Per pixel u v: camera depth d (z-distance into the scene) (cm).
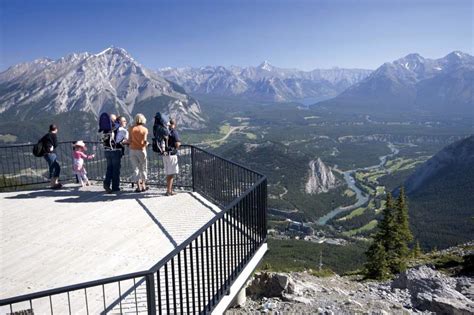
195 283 702
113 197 1225
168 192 1238
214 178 1129
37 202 1173
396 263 3091
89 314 585
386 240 3656
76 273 715
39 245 845
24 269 733
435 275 1758
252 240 821
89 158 1435
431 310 1288
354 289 1561
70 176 1603
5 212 1076
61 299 630
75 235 898
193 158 1273
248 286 1177
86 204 1147
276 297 1145
